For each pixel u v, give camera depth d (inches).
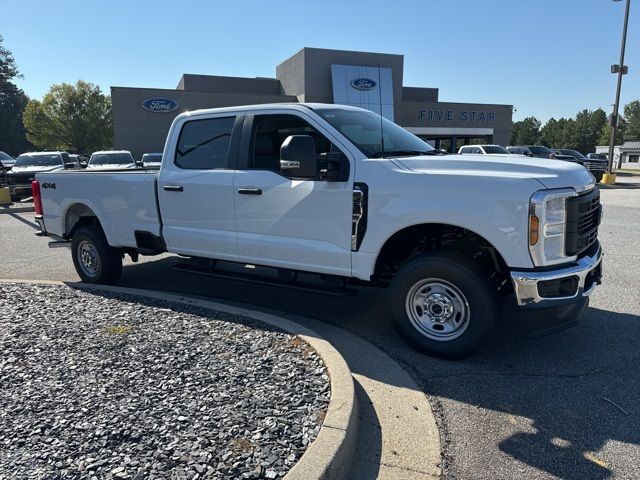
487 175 153.3
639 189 947.3
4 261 328.2
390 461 115.3
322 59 1469.0
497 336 187.9
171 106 1352.1
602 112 4776.1
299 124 192.9
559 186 149.6
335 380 135.8
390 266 185.8
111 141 2284.7
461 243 173.2
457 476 109.9
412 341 171.5
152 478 98.2
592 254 165.8
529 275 147.3
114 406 124.8
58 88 2148.1
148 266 307.3
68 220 269.4
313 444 107.8
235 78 1728.6
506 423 130.3
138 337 170.2
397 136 201.8
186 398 128.8
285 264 192.7
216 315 193.6
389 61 1550.2
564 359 167.8
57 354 156.4
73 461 103.6
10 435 112.7
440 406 139.0
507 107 1745.8
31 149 3115.2
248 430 114.5
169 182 220.1
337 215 177.6
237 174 200.8
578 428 127.7
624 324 198.1
